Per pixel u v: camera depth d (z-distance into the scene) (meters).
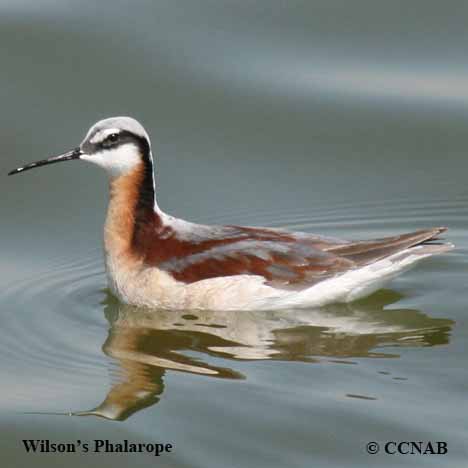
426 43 21.20
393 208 18.00
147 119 19.81
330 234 17.28
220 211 17.92
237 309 14.08
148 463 10.88
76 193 18.59
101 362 13.04
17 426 11.78
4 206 18.12
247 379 12.24
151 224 14.45
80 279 15.73
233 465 10.65
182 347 13.26
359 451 10.77
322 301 14.13
